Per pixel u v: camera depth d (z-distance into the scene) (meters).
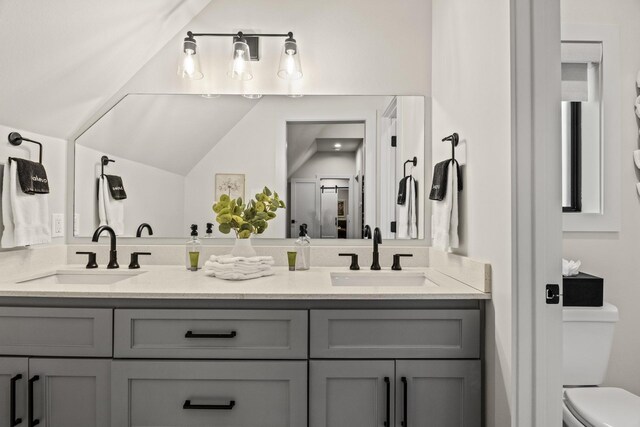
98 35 1.72
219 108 2.17
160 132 2.15
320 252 2.12
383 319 1.43
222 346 1.43
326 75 2.16
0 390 1.42
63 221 2.09
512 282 1.24
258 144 2.17
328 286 1.54
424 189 2.17
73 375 1.42
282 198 2.17
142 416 1.42
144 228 2.14
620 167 1.99
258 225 1.95
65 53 1.66
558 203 1.23
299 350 1.42
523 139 1.23
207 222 2.15
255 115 2.17
